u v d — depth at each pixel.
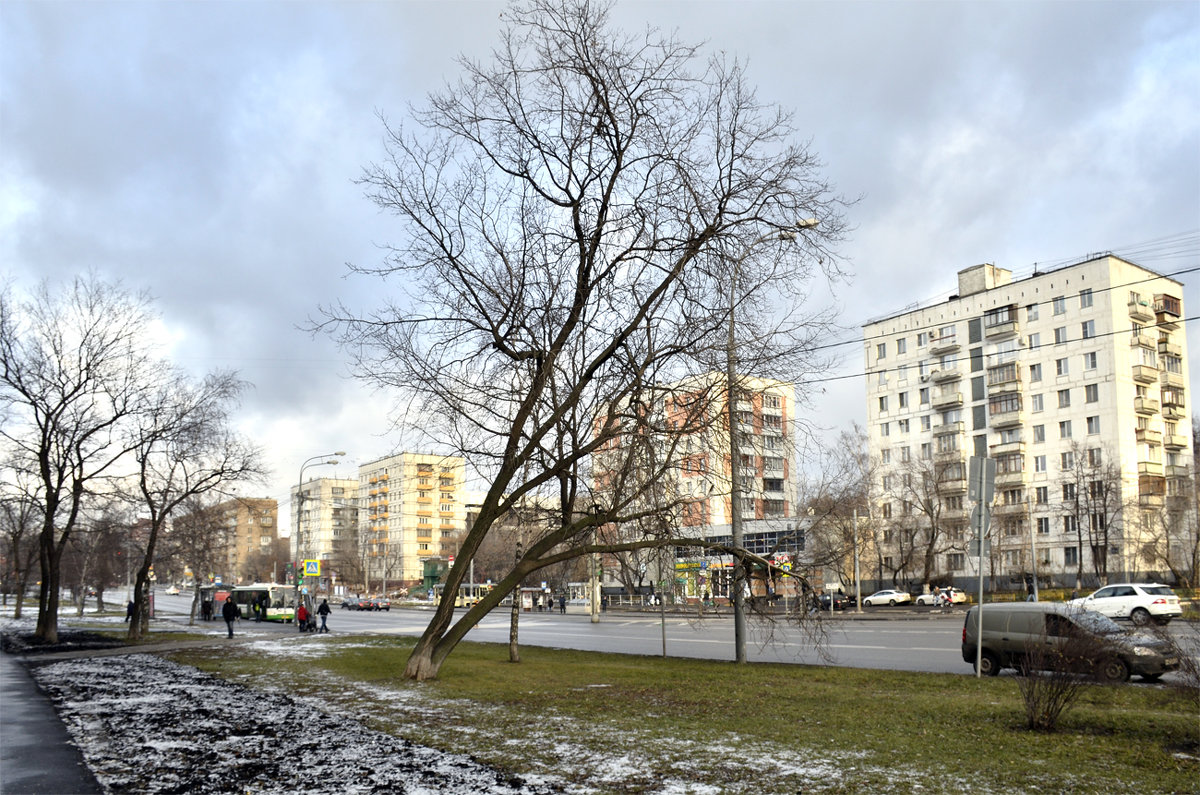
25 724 13.16
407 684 17.12
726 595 22.64
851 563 58.00
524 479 19.14
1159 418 70.38
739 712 12.70
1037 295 73.06
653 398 17.33
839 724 11.35
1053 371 71.69
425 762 9.38
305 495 64.31
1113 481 62.94
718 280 17.14
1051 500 70.94
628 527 19.95
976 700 13.41
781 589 19.83
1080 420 69.62
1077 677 10.68
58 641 36.88
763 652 27.27
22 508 52.75
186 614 79.19
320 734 11.41
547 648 28.52
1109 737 10.08
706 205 17.53
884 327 84.75
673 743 10.14
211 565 52.75
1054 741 9.81
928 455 79.88
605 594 78.69
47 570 39.28
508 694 15.43
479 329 18.27
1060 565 69.81
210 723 12.70
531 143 18.11
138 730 12.29
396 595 117.62
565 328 17.91
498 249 18.09
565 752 9.73
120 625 56.09
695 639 34.59
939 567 77.44
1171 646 15.55
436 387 17.88
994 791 7.51
